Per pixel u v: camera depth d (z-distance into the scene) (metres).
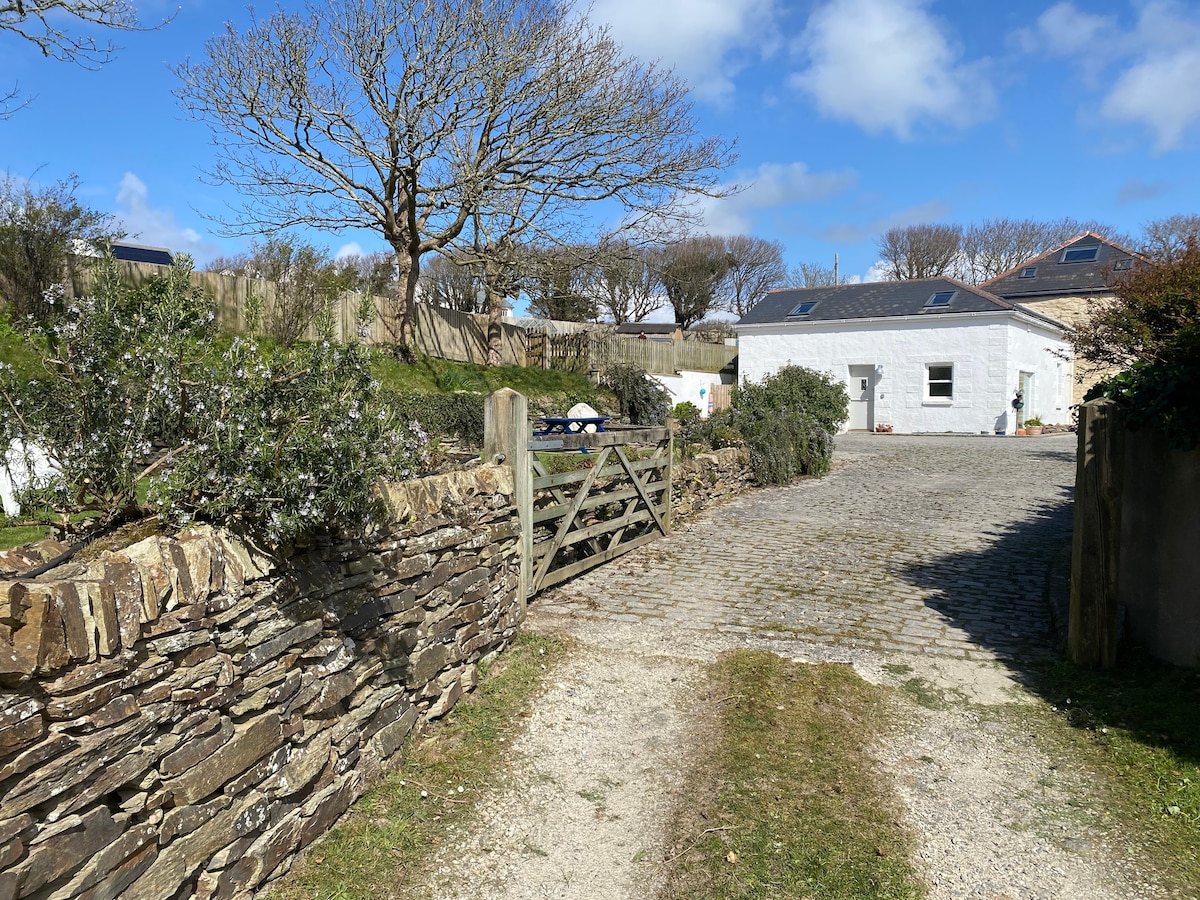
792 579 6.83
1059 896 2.86
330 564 3.25
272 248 15.80
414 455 4.22
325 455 2.81
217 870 2.54
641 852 3.19
